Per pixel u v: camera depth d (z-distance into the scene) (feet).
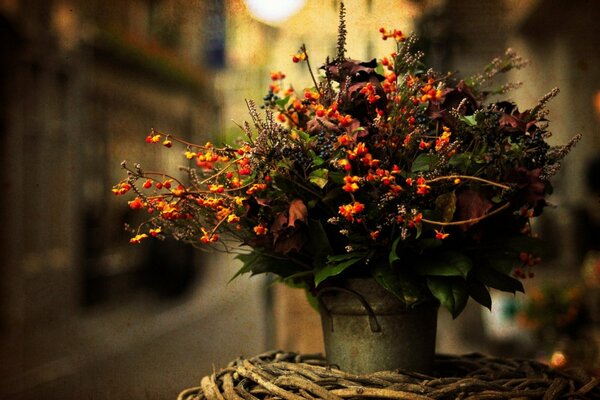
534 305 14.01
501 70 5.55
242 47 10.41
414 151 4.95
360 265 5.03
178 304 36.22
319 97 5.08
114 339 26.04
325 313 5.35
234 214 4.86
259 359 5.41
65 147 34.55
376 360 5.16
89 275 35.96
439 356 5.98
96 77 38.73
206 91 56.80
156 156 48.55
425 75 5.24
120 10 41.01
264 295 15.26
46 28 32.04
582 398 4.91
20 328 28.25
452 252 4.88
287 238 4.83
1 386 18.75
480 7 20.72
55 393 17.76
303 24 10.67
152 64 44.37
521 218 5.16
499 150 4.69
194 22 13.87
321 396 4.61
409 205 4.71
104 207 39.14
